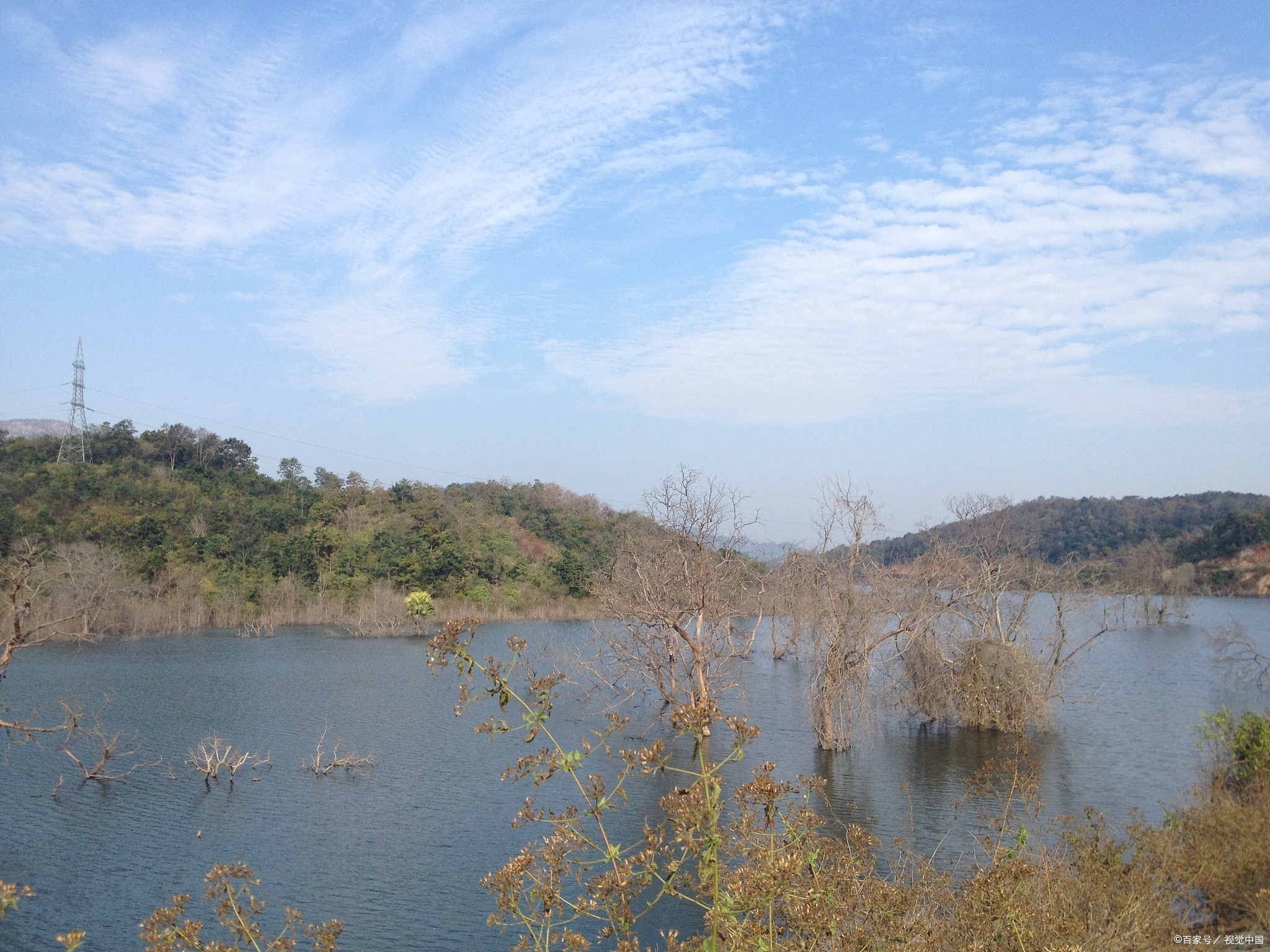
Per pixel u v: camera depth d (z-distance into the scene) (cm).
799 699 3866
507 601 7612
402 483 10569
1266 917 1028
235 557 7519
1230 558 10381
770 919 495
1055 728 3231
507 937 1574
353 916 1661
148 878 1847
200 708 3622
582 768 2645
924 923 621
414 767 2727
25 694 3853
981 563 3316
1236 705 3738
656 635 3372
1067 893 834
